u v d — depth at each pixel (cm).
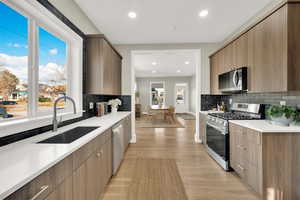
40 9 156
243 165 207
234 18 276
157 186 212
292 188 168
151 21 285
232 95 350
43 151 112
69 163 116
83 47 253
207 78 396
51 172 95
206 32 333
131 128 404
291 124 194
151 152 334
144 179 229
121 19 278
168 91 1065
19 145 126
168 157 307
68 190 114
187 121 724
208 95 397
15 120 143
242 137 208
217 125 276
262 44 202
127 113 362
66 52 229
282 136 169
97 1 226
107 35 347
